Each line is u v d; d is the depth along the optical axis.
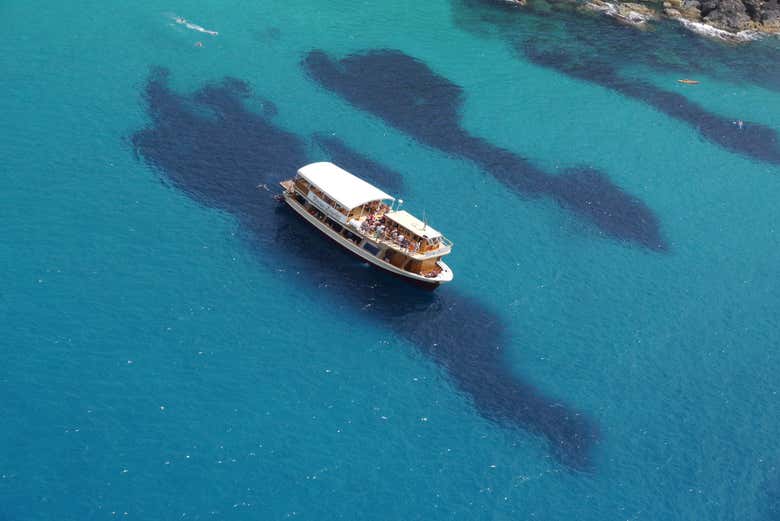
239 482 56.78
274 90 106.06
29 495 53.16
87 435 57.94
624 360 73.81
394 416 64.38
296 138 97.12
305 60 114.38
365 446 61.44
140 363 64.56
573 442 64.81
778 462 65.81
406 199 89.94
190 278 73.94
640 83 122.62
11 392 60.03
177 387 63.16
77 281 71.12
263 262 77.50
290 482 57.50
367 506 56.88
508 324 75.81
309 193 82.56
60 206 79.38
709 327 79.31
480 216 89.69
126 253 75.25
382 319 73.75
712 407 70.19
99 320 67.69
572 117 111.62
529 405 67.56
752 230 94.44
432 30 129.75
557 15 140.62
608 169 101.50
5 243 73.62
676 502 61.09
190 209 82.31
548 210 92.44
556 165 100.75
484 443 63.38
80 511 52.78
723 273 87.06
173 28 115.31
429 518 56.84
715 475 63.78
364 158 95.94
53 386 61.19
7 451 55.69
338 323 72.38
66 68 101.69
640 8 144.75
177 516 53.69
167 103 98.81
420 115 106.69
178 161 89.06
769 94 124.12
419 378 68.31
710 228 93.75
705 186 101.06
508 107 111.88
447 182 94.44
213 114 98.50
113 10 116.94
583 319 77.88
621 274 84.56
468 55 123.88
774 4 146.12
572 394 69.31
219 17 121.12
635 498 60.91
